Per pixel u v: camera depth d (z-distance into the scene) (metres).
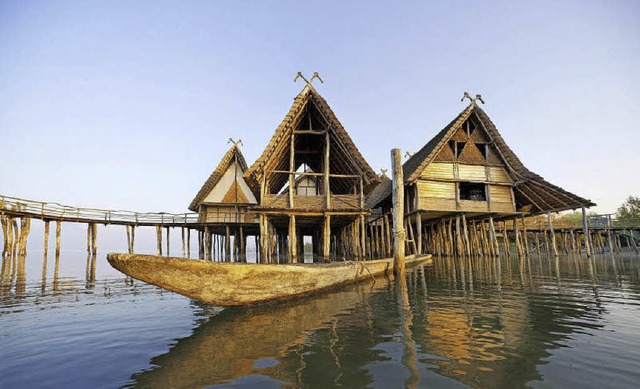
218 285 4.51
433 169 19.31
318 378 2.60
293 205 12.88
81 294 7.37
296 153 16.77
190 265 4.15
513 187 20.61
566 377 2.53
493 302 5.43
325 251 12.84
